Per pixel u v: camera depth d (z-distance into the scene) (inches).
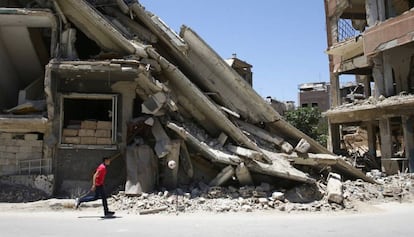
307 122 1379.2
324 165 656.4
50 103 509.0
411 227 336.8
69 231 294.0
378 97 888.9
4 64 601.6
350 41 984.9
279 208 468.1
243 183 547.5
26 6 628.4
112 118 535.2
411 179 717.9
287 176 537.3
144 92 552.1
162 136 526.9
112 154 525.0
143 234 283.4
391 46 847.1
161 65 567.8
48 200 452.8
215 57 628.1
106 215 394.6
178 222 353.7
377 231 312.5
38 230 298.0
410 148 803.4
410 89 858.1
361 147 1211.9
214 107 578.2
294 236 283.9
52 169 505.4
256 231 305.0
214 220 373.7
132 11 623.2
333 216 425.4
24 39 594.2
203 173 570.9
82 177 515.8
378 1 919.0
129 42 544.1
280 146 644.1
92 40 621.6
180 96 603.5
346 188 593.6
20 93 572.7
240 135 583.2
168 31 615.8
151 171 507.8
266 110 657.0
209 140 589.0
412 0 949.2
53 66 508.1
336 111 986.1
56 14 554.3
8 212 414.3
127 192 474.0
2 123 502.6
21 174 501.4
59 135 519.8
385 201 581.9
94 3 628.7
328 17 1094.4
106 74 522.3
